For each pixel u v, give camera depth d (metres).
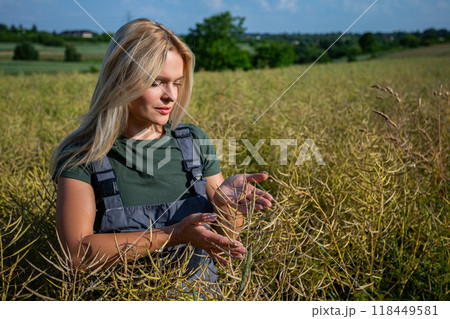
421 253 2.07
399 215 2.08
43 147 3.62
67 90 8.41
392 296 1.85
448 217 2.05
